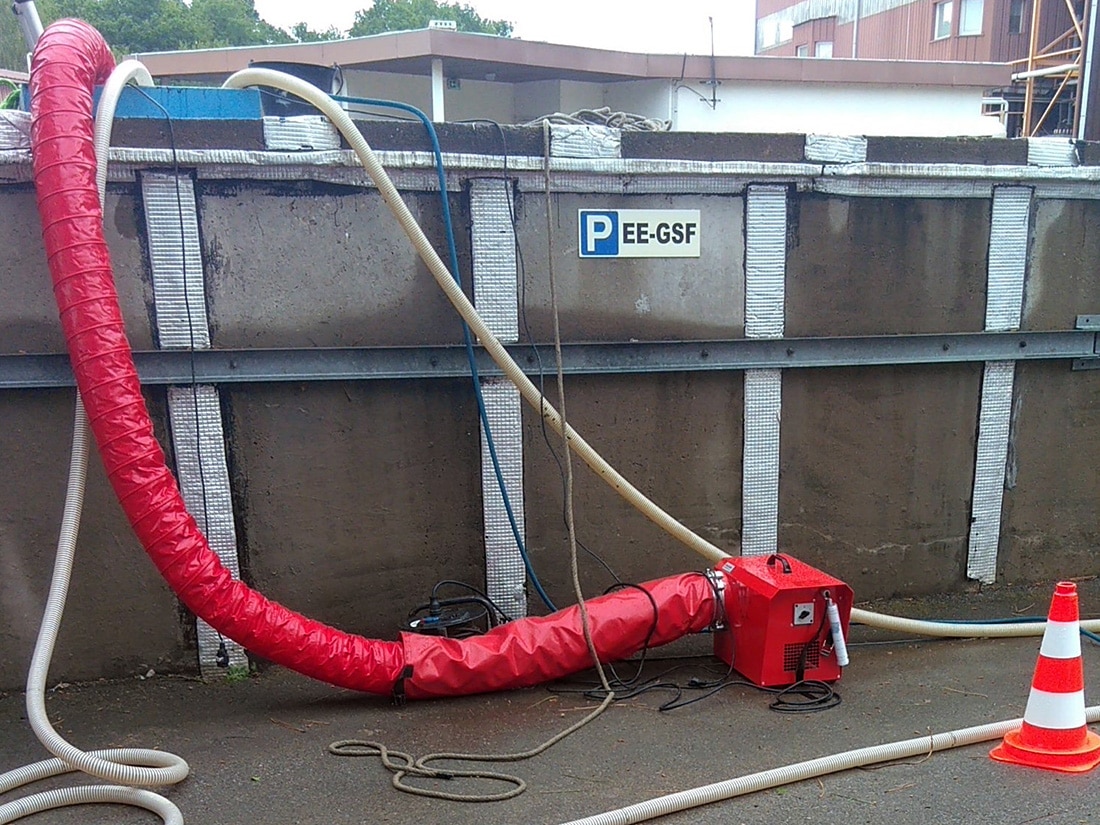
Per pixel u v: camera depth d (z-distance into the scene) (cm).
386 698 380
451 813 283
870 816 278
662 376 445
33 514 379
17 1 375
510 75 1090
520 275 416
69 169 316
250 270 386
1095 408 513
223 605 335
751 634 388
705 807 285
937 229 465
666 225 429
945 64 1147
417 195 399
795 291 453
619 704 372
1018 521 514
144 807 288
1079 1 1820
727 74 1074
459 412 422
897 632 460
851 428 475
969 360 480
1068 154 475
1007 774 304
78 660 394
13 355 362
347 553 419
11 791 303
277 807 289
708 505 462
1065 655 310
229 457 397
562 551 446
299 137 377
